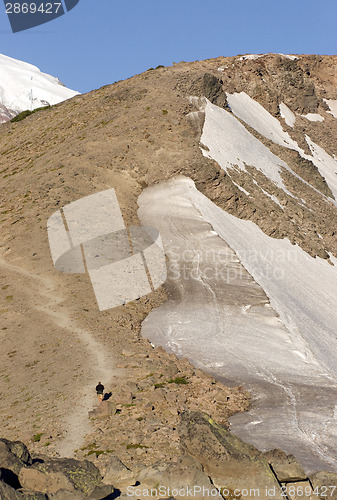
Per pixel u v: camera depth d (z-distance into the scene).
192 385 32.38
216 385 34.34
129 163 81.38
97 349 38.53
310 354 45.47
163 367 34.78
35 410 28.39
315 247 76.94
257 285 58.38
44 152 93.25
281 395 34.44
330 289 68.38
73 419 26.17
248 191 84.44
